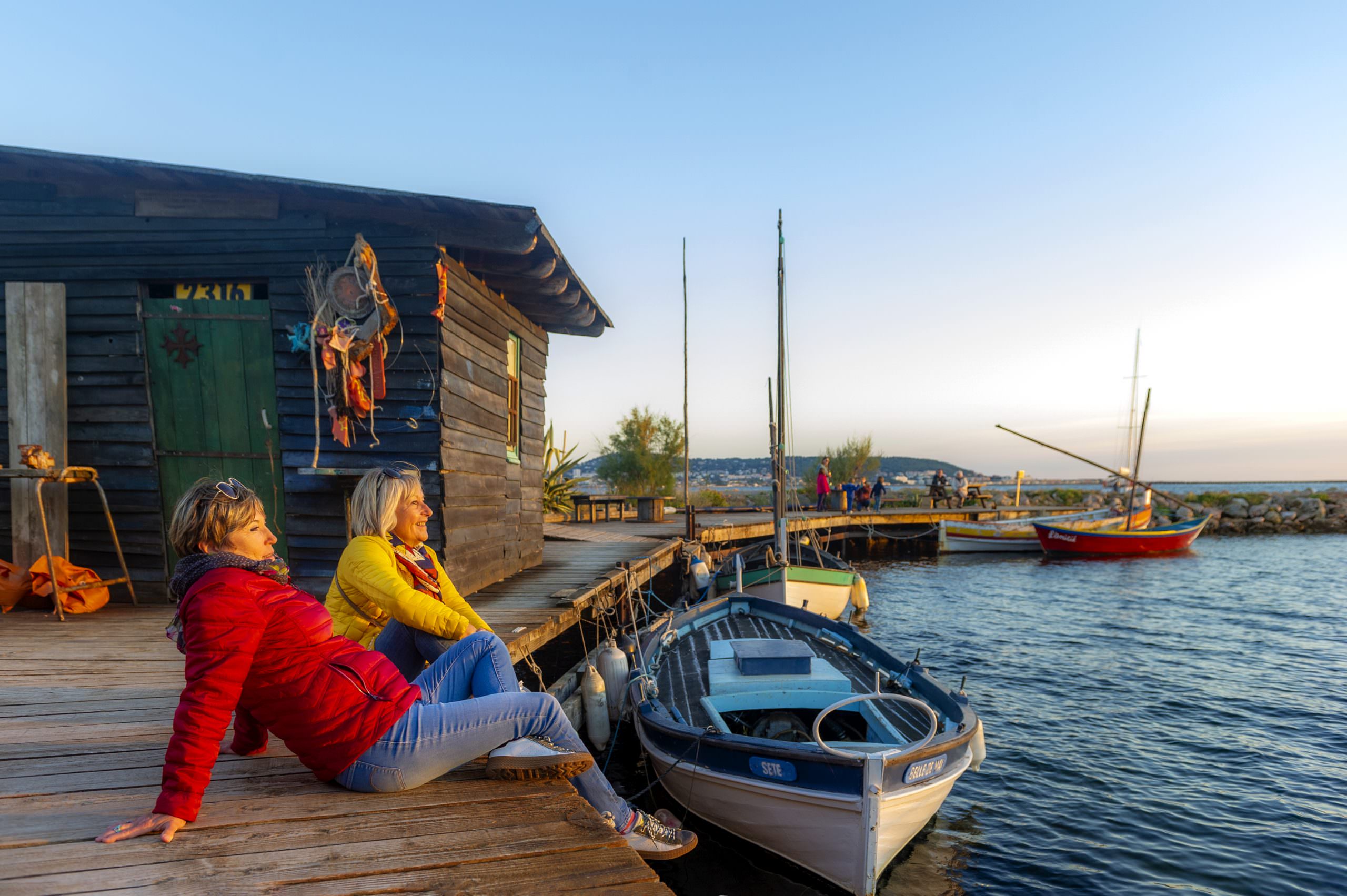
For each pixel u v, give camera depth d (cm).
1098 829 577
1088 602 1603
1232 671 1027
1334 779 668
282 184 628
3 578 625
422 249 676
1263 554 2614
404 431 677
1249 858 536
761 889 496
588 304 979
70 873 204
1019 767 694
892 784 446
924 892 495
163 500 688
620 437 3059
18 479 657
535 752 267
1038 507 3441
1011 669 1040
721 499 3425
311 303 660
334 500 678
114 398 680
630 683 641
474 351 773
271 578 230
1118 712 852
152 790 269
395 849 227
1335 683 967
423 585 314
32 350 668
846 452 3481
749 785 482
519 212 647
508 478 914
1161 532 2522
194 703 214
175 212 673
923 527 2855
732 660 644
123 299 677
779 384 1323
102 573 685
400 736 242
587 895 207
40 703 381
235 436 684
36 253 682
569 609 699
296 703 229
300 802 258
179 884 201
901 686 627
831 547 2683
